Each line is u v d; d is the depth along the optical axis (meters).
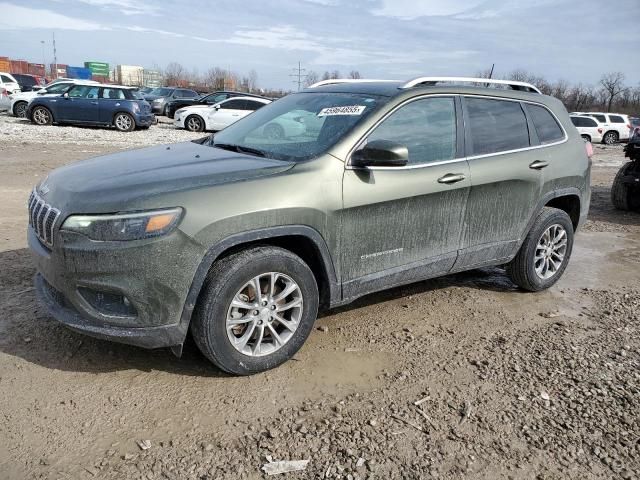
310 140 3.86
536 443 2.99
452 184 4.10
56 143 14.42
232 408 3.15
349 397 3.31
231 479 2.62
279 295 3.48
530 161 4.66
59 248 3.07
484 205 4.39
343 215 3.59
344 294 3.80
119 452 2.76
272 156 3.80
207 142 4.54
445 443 2.95
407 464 2.77
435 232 4.14
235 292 3.26
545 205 5.10
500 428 3.10
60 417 2.99
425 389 3.44
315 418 3.10
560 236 5.15
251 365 3.42
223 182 3.25
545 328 4.43
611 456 2.92
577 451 2.94
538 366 3.79
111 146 14.55
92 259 3.00
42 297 3.42
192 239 3.07
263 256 3.32
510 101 4.70
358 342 4.01
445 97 4.24
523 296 5.11
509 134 4.62
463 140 4.28
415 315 4.54
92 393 3.21
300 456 2.79
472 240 4.41
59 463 2.66
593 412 3.28
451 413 3.21
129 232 2.99
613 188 9.38
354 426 3.04
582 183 5.20
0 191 8.15
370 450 2.86
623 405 3.37
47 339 3.76
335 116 3.98
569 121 5.21
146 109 19.94
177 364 3.57
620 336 4.34
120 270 3.00
